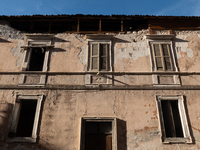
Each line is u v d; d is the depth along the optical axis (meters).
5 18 10.89
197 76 9.45
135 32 10.64
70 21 11.22
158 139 8.02
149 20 10.95
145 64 9.74
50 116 8.48
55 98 8.86
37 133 8.13
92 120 8.37
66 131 8.19
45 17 10.79
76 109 8.62
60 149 7.89
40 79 9.31
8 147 7.87
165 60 9.82
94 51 10.09
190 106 8.68
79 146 7.80
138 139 8.04
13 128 8.19
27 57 9.97
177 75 9.41
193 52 10.08
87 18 10.95
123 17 10.91
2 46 10.34
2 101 8.77
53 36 10.44
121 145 7.95
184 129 8.21
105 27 11.89
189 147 7.86
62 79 9.34
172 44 10.26
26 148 7.87
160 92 8.97
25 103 9.18
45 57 9.91
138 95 8.91
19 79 9.32
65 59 9.91
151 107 8.66
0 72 9.52
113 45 10.28
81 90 9.05
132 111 8.58
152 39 10.38
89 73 9.45
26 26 11.64
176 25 10.82
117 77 9.40
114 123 8.27
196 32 10.65
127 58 9.91
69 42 10.38
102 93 8.98
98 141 8.30
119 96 8.91
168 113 8.75
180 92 8.97
